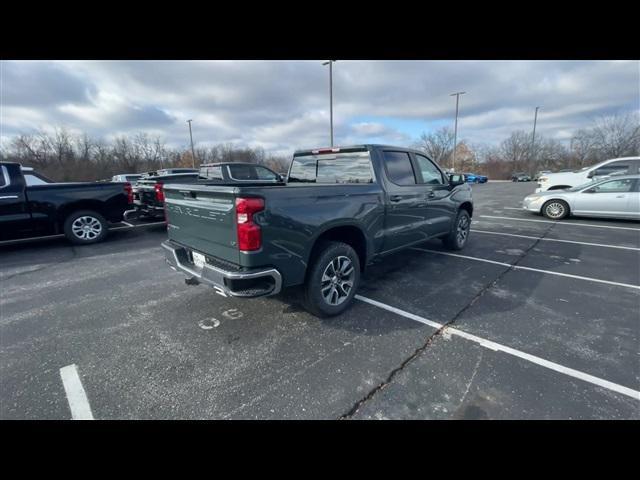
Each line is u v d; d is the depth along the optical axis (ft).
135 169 134.92
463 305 12.23
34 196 20.89
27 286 14.88
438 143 182.91
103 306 12.56
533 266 16.98
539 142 187.01
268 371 8.36
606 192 29.58
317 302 10.54
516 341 9.62
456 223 19.26
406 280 15.02
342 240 12.13
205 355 9.14
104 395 7.54
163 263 18.53
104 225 23.97
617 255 18.89
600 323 10.66
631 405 6.94
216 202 9.21
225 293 8.86
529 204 33.94
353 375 8.13
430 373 8.16
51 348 9.61
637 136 125.80
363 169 13.00
